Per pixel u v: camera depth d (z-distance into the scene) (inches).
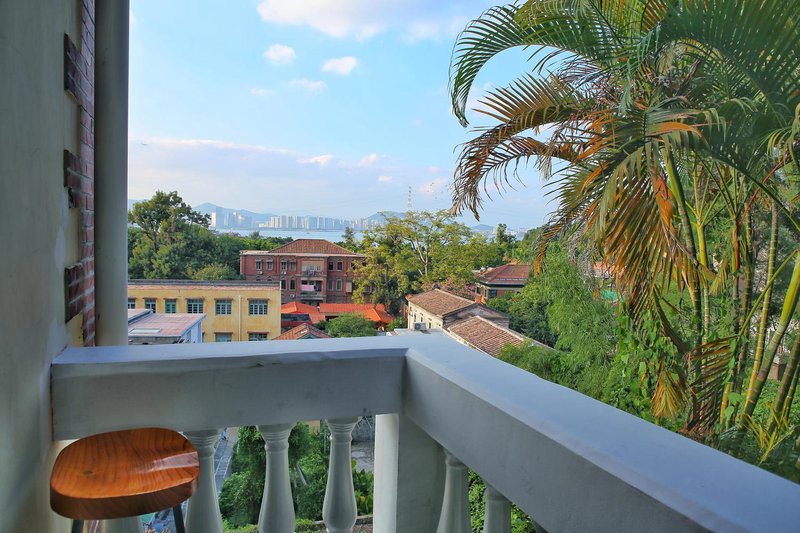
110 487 29.6
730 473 20.8
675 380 90.0
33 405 35.3
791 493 19.2
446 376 36.5
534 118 111.9
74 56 54.9
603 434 24.9
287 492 42.0
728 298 89.1
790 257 79.0
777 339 77.9
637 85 85.1
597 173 74.7
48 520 39.0
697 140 67.4
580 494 23.7
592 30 96.5
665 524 19.1
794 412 75.0
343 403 42.3
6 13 32.0
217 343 44.2
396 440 43.6
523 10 101.1
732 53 72.2
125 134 71.5
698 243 91.0
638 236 69.7
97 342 70.3
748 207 84.6
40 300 38.4
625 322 89.7
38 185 39.4
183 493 30.0
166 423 39.7
